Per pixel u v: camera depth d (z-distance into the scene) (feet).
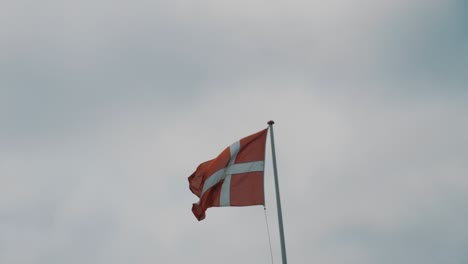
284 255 75.36
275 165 83.25
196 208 85.61
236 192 83.35
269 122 87.40
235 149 85.81
